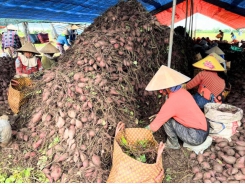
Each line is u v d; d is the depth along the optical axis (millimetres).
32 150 2902
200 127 2771
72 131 2768
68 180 2463
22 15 6969
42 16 7809
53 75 3361
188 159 2924
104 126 2789
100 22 4121
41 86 3564
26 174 2574
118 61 3320
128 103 3246
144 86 3609
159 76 2639
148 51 3785
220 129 3078
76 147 2688
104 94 2980
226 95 4766
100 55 3219
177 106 2684
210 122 3141
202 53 7336
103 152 2654
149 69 3771
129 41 3516
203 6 11531
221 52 6027
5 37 9156
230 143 2963
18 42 9391
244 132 3234
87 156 2619
